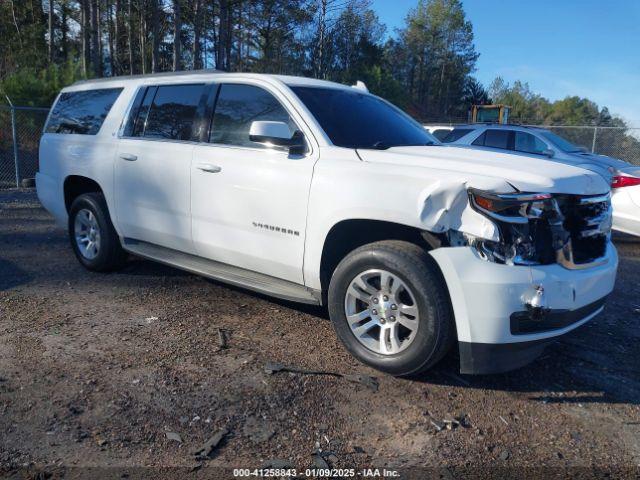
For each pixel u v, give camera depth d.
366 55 47.38
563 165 3.90
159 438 2.86
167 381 3.46
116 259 5.67
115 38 39.09
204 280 5.66
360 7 30.89
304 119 4.12
